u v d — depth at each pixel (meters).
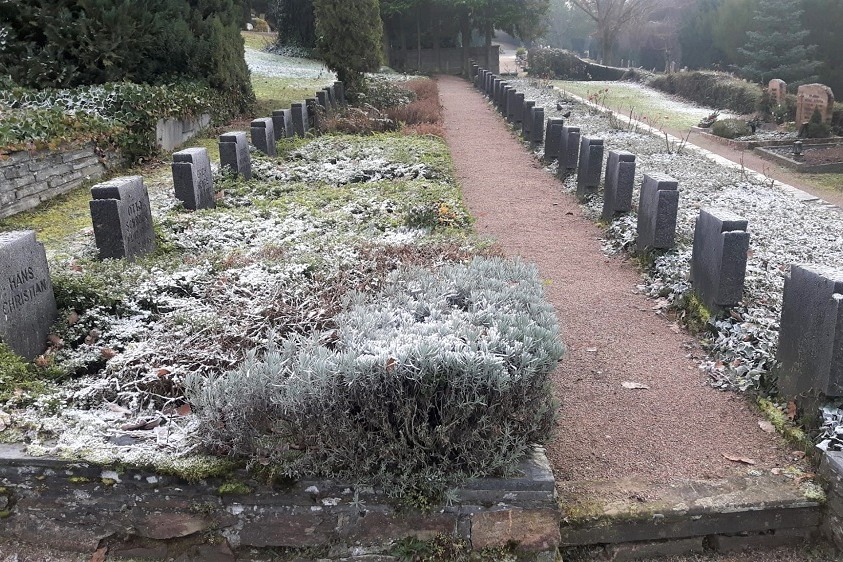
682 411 4.30
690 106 23.42
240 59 16.45
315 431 3.02
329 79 24.34
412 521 3.10
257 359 3.66
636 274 6.89
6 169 8.09
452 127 17.22
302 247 6.12
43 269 4.51
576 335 5.44
